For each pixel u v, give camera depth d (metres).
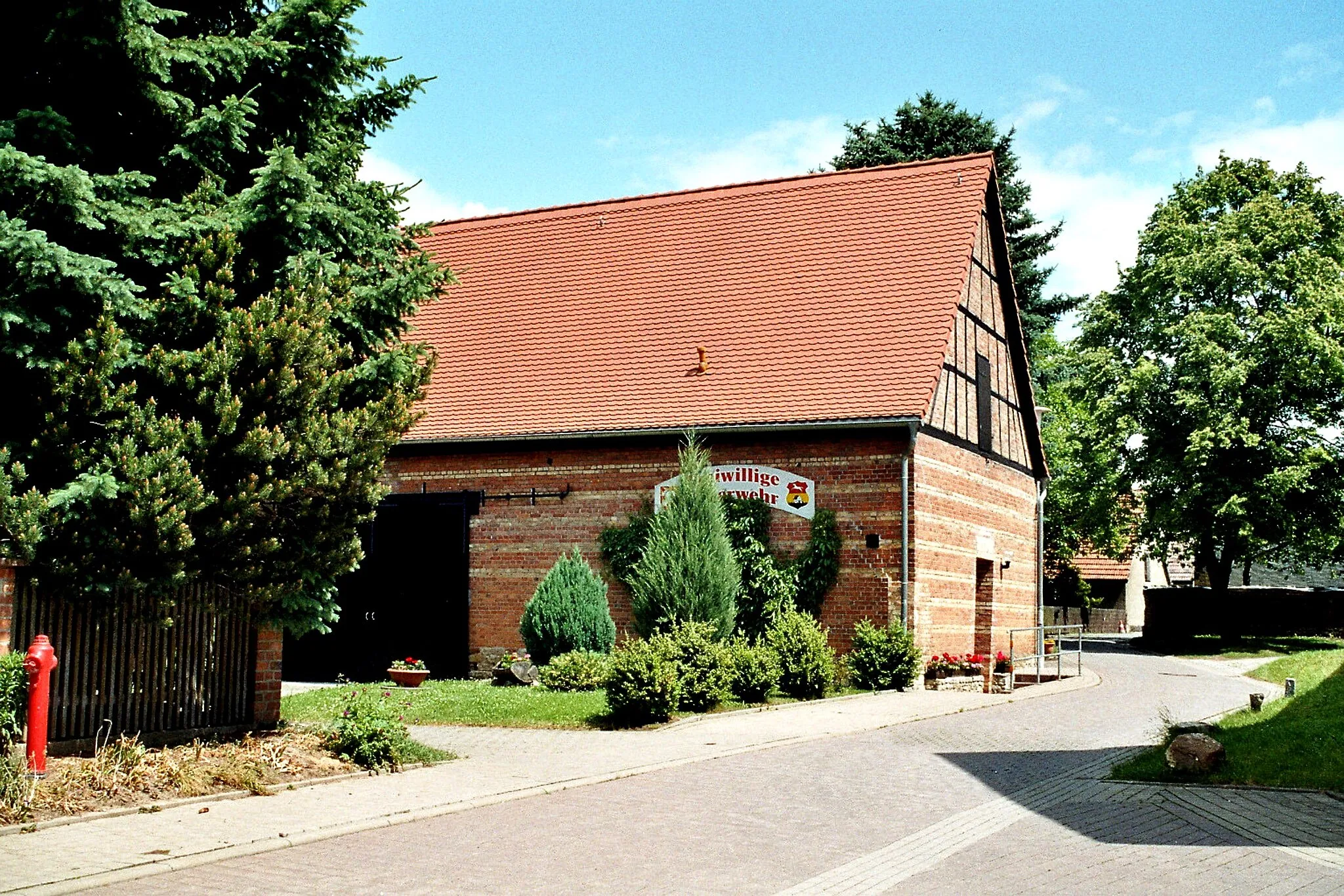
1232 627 39.84
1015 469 28.36
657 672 15.77
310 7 12.67
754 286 24.64
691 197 27.31
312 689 20.27
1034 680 24.53
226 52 12.11
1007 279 27.61
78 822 9.04
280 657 13.30
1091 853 8.40
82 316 10.78
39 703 9.76
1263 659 34.97
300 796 10.38
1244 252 38.28
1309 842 8.70
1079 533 44.75
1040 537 30.50
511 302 26.47
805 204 26.06
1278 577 63.75
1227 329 37.38
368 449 12.11
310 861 8.16
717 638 19.30
